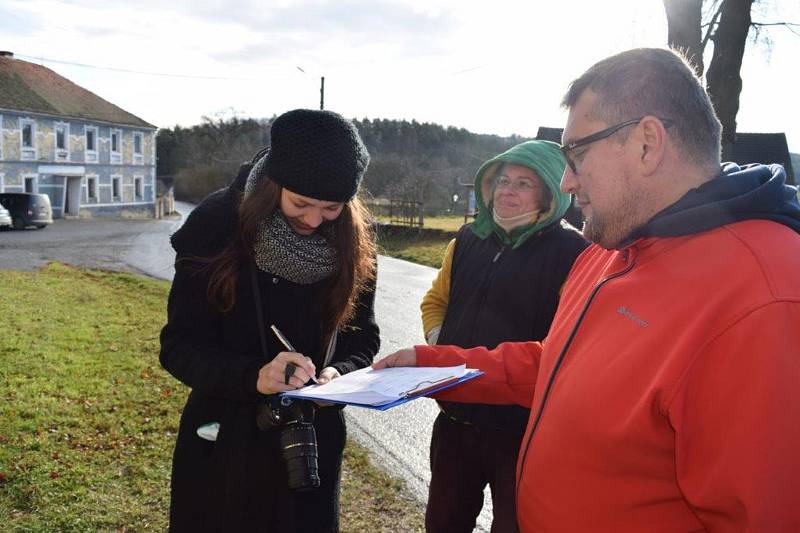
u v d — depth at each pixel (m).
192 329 1.83
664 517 1.21
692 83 1.29
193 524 1.89
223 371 1.71
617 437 1.22
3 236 20.94
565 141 1.43
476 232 2.60
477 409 2.23
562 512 1.35
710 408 1.08
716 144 1.31
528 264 2.34
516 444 2.20
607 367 1.28
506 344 1.99
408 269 15.37
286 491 1.84
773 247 1.12
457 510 2.38
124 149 41.28
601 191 1.36
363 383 1.64
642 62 1.31
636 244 1.35
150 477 3.51
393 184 34.50
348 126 1.70
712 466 1.07
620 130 1.31
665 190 1.30
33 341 6.54
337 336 2.11
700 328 1.12
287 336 1.89
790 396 0.99
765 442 0.99
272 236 1.79
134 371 5.61
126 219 36.84
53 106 35.78
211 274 1.79
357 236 1.96
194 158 70.81
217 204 1.86
